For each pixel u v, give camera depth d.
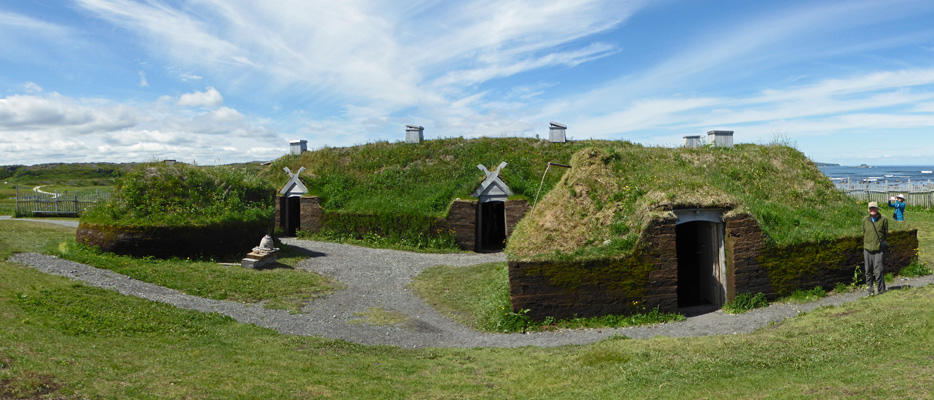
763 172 14.54
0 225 19.81
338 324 11.29
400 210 22.92
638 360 7.52
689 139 21.67
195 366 7.20
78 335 8.16
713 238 12.18
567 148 25.78
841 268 12.38
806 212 13.38
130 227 15.93
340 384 6.93
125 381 6.12
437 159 26.17
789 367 6.43
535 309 11.21
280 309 12.13
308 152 30.22
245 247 18.36
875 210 11.25
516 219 22.05
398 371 7.85
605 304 11.27
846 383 5.50
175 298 11.89
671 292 11.38
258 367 7.47
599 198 12.66
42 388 5.39
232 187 20.02
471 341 10.35
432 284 15.26
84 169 114.94
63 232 19.00
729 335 9.09
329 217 24.47
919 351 6.21
